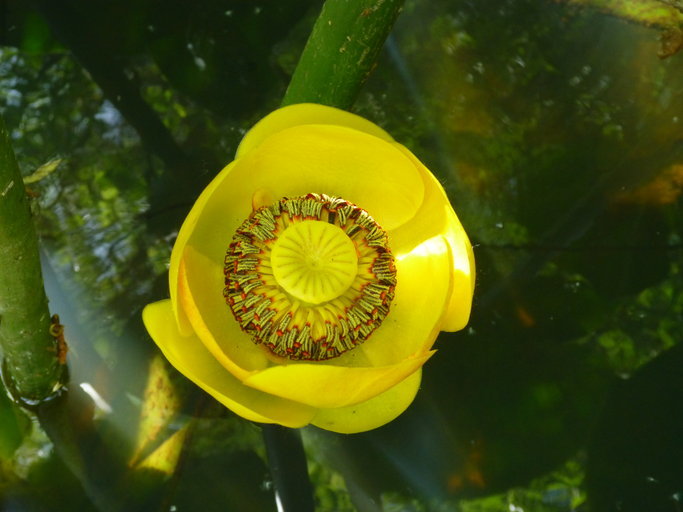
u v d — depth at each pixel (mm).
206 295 177
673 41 249
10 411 198
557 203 246
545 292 229
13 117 251
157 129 254
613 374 216
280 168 180
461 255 170
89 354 208
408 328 182
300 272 176
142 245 232
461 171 251
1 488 187
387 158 173
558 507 198
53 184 240
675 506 196
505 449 205
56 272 224
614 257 236
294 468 199
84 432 197
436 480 201
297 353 177
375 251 181
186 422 201
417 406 211
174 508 189
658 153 252
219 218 182
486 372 217
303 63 181
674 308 227
